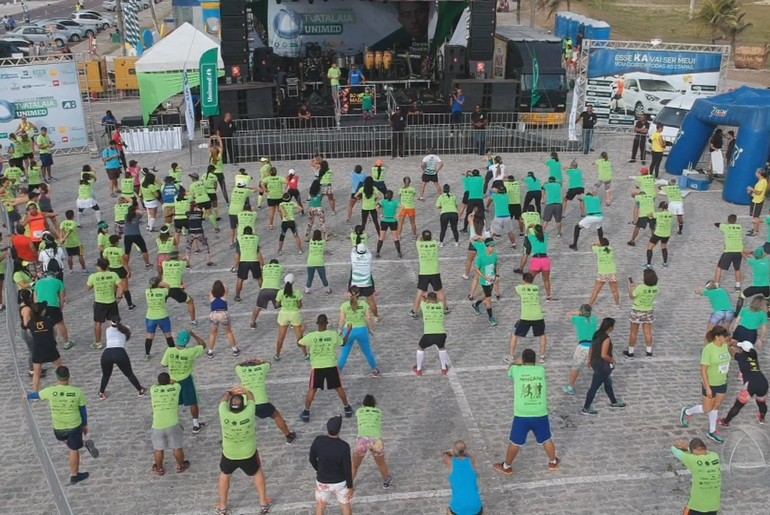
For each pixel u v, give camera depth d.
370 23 31.09
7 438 10.05
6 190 17.94
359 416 8.58
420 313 13.60
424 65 30.64
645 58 28.11
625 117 28.83
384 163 24.20
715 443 9.66
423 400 10.69
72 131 26.41
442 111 27.88
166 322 11.80
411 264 15.98
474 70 27.86
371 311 12.94
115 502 8.57
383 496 8.64
